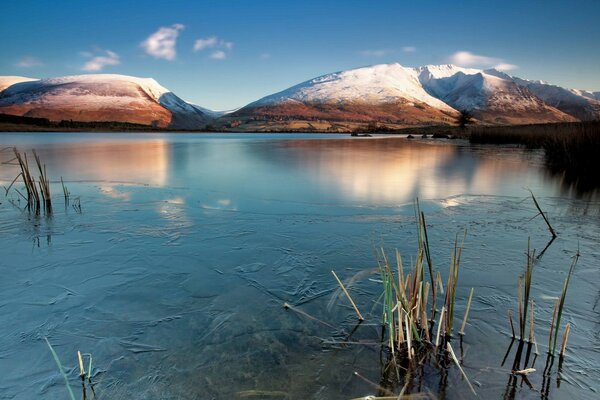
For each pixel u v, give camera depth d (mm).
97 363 2412
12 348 2557
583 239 4707
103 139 29969
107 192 7602
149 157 14750
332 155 16250
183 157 14898
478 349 2502
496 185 8461
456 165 12312
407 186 8305
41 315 2979
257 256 4180
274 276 3686
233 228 5172
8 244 4566
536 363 2355
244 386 2205
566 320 2859
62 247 4465
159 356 2486
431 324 2820
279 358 2457
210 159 14172
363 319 2908
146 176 9664
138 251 4336
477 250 4324
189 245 4520
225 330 2783
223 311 3051
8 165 11812
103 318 2943
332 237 4793
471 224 5359
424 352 2473
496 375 2244
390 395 2100
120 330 2779
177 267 3896
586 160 10891
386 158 14828
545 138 17062
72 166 11664
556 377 2227
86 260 4078
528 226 5258
